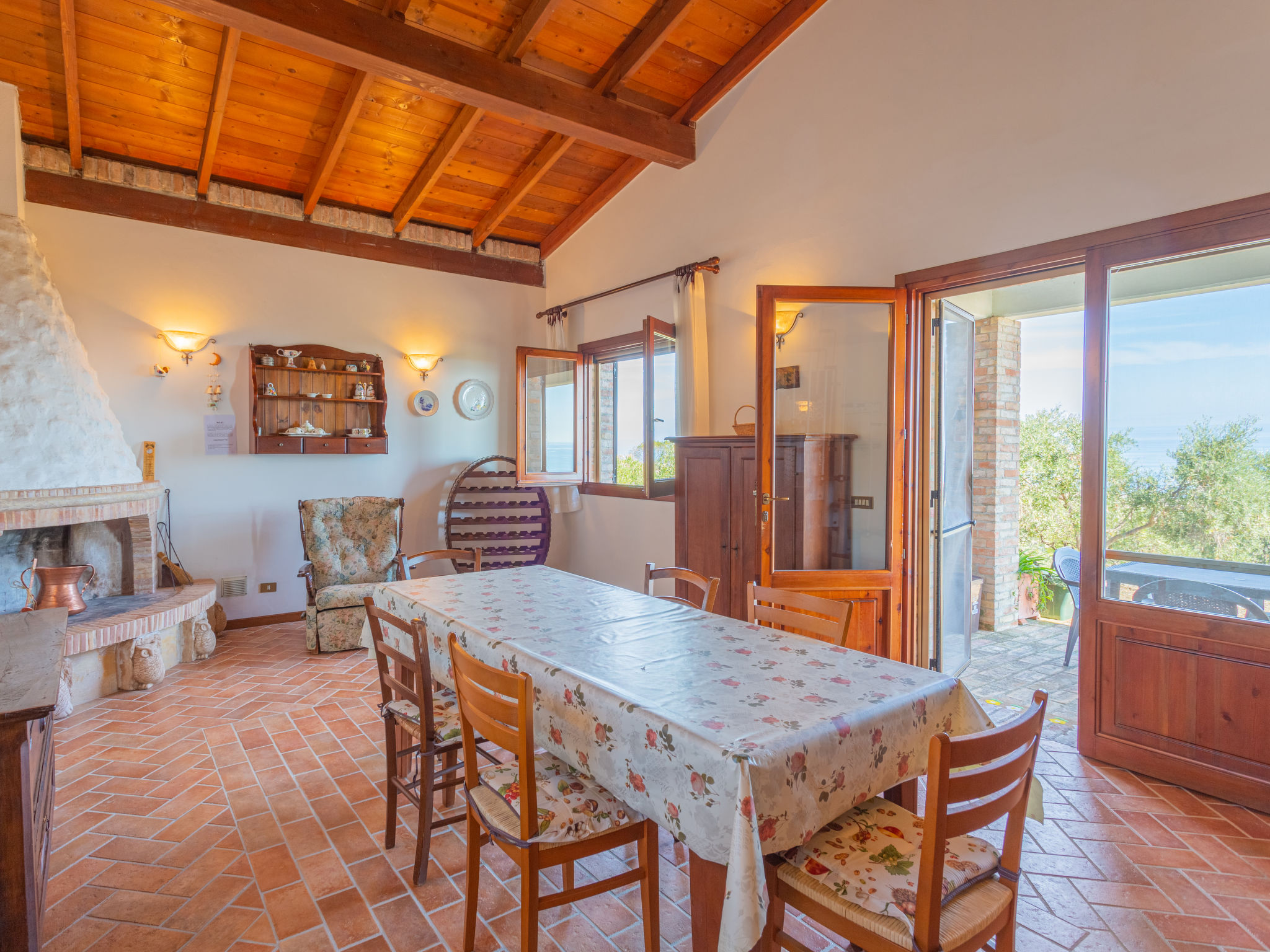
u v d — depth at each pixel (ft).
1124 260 8.86
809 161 12.88
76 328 14.08
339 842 7.38
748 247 14.14
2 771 4.36
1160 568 8.73
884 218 11.63
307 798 8.30
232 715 10.93
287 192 16.58
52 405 11.82
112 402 14.62
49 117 13.35
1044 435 17.78
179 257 15.30
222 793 8.41
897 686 5.36
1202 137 8.19
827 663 5.93
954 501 12.86
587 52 13.50
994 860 4.57
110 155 14.53
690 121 15.24
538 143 15.98
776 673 5.65
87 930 5.98
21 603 12.67
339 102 13.92
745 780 3.95
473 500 19.60
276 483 16.65
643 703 4.92
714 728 4.49
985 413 16.07
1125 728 9.00
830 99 12.48
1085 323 9.29
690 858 4.50
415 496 18.72
